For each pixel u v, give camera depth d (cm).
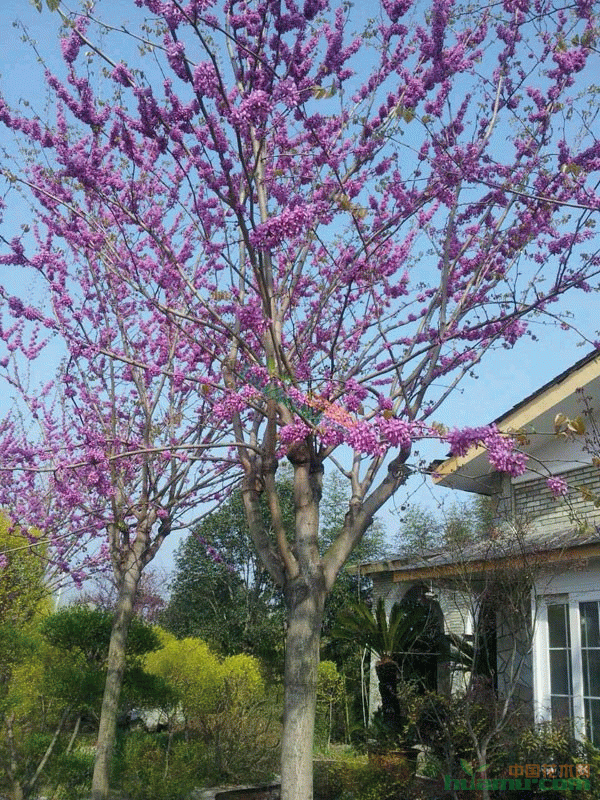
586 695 860
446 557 934
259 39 588
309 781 491
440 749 801
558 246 634
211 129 539
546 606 931
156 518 834
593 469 970
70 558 956
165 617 2162
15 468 558
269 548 563
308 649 514
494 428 471
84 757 927
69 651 934
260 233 509
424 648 1093
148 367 597
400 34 659
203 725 1156
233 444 563
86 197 765
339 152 660
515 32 626
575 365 962
